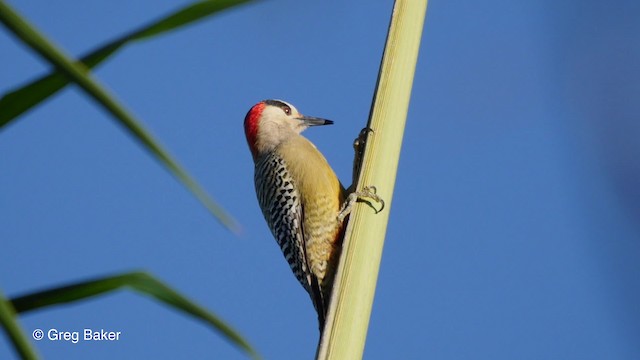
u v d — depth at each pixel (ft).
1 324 5.58
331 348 11.41
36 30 5.60
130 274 7.21
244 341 6.71
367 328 11.74
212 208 6.13
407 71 13.20
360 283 11.94
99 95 5.71
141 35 7.39
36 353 5.55
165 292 7.03
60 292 7.23
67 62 5.65
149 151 5.88
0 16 5.56
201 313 6.81
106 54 7.43
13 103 7.57
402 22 13.28
